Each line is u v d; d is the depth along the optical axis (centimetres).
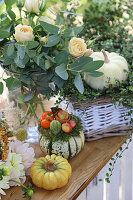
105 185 118
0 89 92
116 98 94
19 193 85
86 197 102
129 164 131
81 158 99
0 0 86
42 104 98
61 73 82
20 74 88
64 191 86
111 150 102
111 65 95
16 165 83
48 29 81
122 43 131
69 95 94
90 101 93
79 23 148
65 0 100
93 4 161
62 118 91
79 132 94
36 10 85
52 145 91
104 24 145
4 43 88
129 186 139
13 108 99
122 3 150
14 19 87
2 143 81
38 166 87
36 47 85
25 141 107
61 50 89
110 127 105
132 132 106
